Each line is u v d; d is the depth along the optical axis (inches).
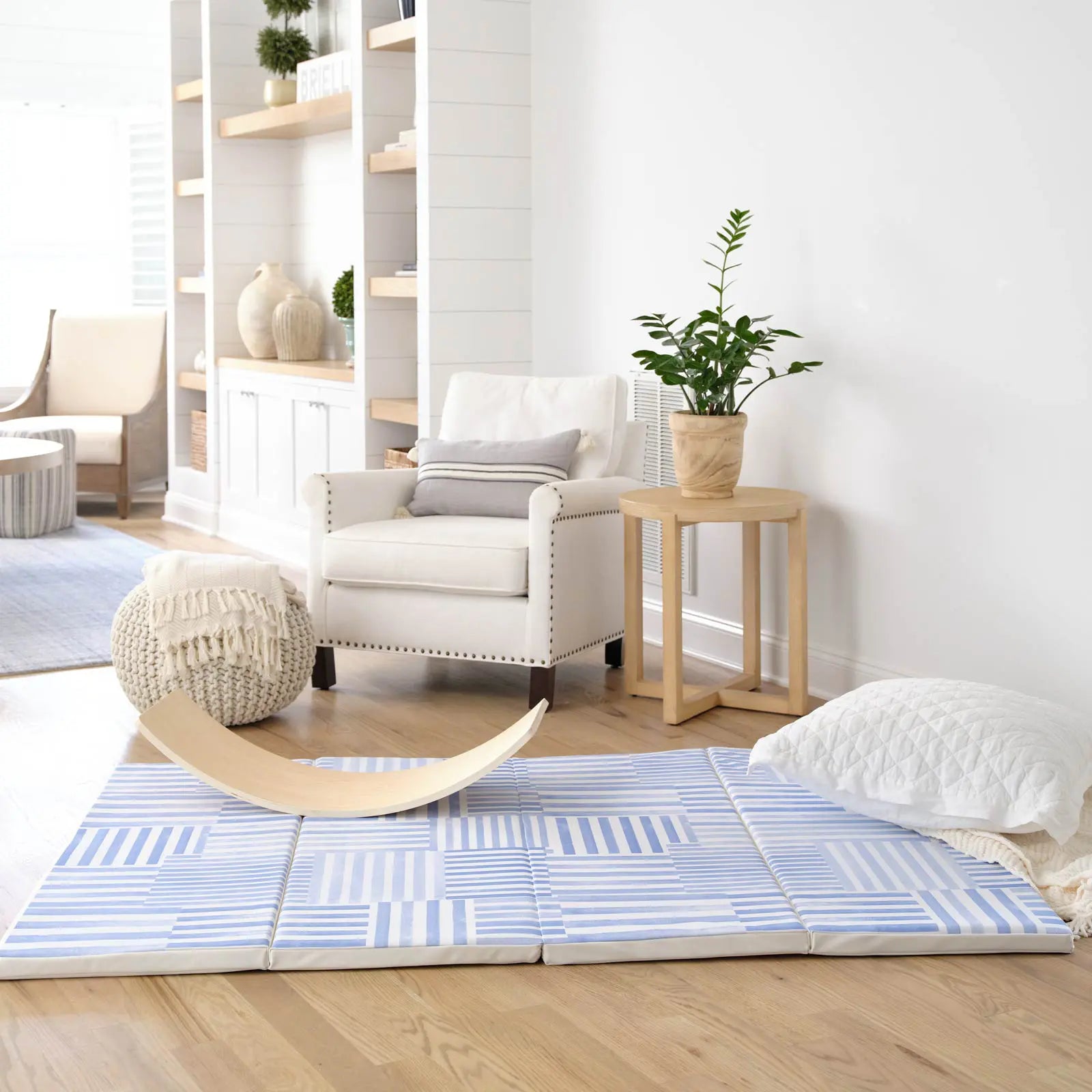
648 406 169.5
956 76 125.9
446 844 102.2
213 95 240.1
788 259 146.3
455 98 181.3
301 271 247.8
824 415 143.9
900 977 84.6
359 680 152.9
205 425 255.3
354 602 144.7
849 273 139.1
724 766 120.1
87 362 277.3
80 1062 74.5
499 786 115.6
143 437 271.1
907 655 137.3
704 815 108.9
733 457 137.1
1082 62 114.8
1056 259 118.7
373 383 200.8
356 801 109.2
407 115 199.9
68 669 155.8
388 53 197.6
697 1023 78.7
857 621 142.6
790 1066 74.0
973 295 126.5
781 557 151.6
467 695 146.9
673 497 141.5
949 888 94.4
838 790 105.4
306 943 85.4
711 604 163.0
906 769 102.9
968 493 129.2
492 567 137.3
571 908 90.9
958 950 87.7
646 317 139.6
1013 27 120.3
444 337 184.7
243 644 131.0
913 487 134.6
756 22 147.3
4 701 143.1
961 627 131.3
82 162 303.1
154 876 95.6
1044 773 98.8
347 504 148.1
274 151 246.5
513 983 83.7
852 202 137.9
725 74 152.2
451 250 183.6
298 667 136.2
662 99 161.9
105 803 110.1
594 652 166.4
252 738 131.2
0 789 116.4
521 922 88.5
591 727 135.5
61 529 248.1
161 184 299.0
